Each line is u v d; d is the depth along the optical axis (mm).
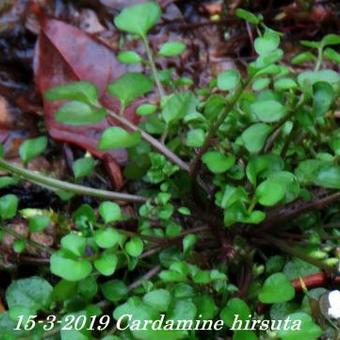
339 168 279
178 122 304
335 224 301
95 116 279
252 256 295
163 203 290
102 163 328
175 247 292
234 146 296
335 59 307
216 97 286
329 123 311
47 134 337
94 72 338
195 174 294
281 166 281
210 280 269
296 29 374
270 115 274
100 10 367
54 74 338
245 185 295
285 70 303
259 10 376
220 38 369
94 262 266
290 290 266
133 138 277
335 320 280
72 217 313
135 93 286
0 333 269
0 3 361
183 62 361
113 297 277
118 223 309
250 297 280
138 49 361
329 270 283
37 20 359
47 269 304
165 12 370
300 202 297
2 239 299
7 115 341
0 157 288
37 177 285
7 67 355
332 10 373
